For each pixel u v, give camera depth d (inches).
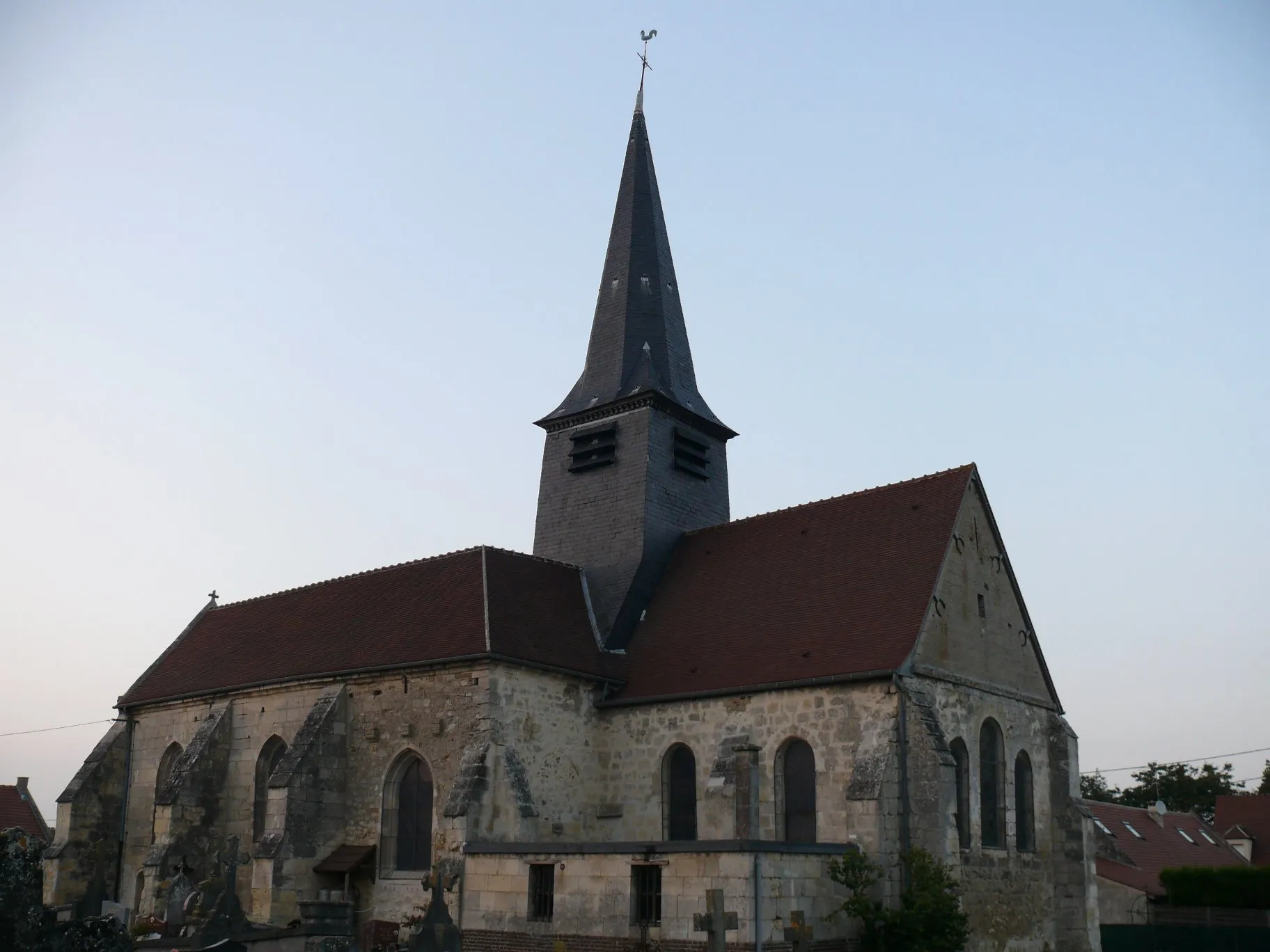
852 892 1067.3
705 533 1553.9
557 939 1075.9
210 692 1572.3
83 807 1654.8
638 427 1594.5
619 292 1752.0
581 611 1486.2
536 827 1230.9
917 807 1099.9
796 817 1184.2
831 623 1268.5
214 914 1078.4
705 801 1242.0
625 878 1045.8
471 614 1357.0
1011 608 1380.4
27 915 551.8
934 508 1333.7
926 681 1180.5
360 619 1524.4
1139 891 1850.4
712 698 1273.4
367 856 1296.8
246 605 1854.1
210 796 1501.0
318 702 1400.1
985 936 1187.3
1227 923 1771.7
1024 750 1341.0
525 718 1285.7
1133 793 3548.2
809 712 1195.3
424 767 1307.8
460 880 1164.5
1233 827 2586.1
